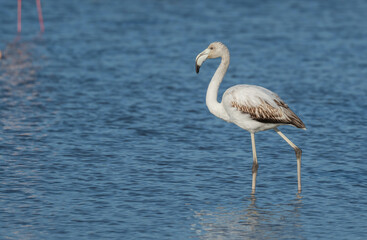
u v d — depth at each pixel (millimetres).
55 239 9531
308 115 17406
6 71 22438
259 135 15617
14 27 31344
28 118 16594
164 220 10344
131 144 14672
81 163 13219
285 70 22969
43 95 19141
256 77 21891
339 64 23969
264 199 11391
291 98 19219
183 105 18438
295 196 11555
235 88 11617
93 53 25578
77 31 30172
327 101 18875
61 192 11555
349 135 15555
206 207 10953
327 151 14289
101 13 34781
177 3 37906
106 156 13734
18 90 19703
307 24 32156
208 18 33469
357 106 18312
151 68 23172
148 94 19609
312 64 23938
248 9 36219
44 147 14234
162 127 16172
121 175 12531
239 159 13727
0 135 15008
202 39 28453
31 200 11117
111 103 18422
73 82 20938
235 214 10648
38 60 24375
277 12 35375
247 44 27500
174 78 21781
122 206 10930
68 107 17859
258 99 11328
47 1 38281
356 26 31703
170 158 13688
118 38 28547
